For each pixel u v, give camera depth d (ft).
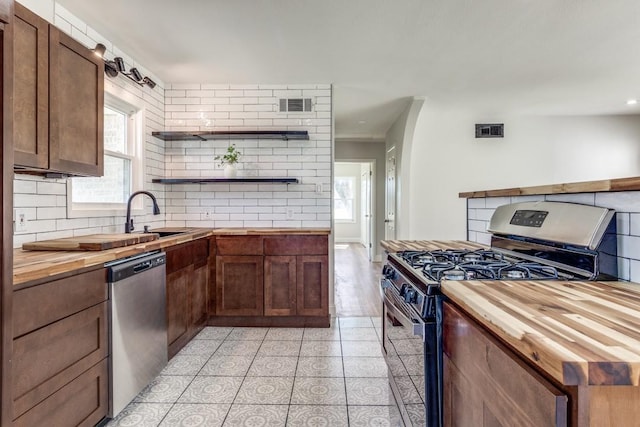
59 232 7.30
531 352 2.07
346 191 34.22
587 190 3.89
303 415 6.34
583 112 16.47
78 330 5.21
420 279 4.03
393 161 18.12
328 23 7.91
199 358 8.63
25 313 4.33
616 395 1.87
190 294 9.43
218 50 9.27
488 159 17.29
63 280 4.92
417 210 17.28
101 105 7.03
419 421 3.98
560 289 3.34
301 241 10.63
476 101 14.46
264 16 7.59
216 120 11.85
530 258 4.95
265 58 9.80
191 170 11.91
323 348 9.25
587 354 1.86
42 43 5.50
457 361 3.29
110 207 9.13
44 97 5.54
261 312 10.64
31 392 4.40
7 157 3.27
